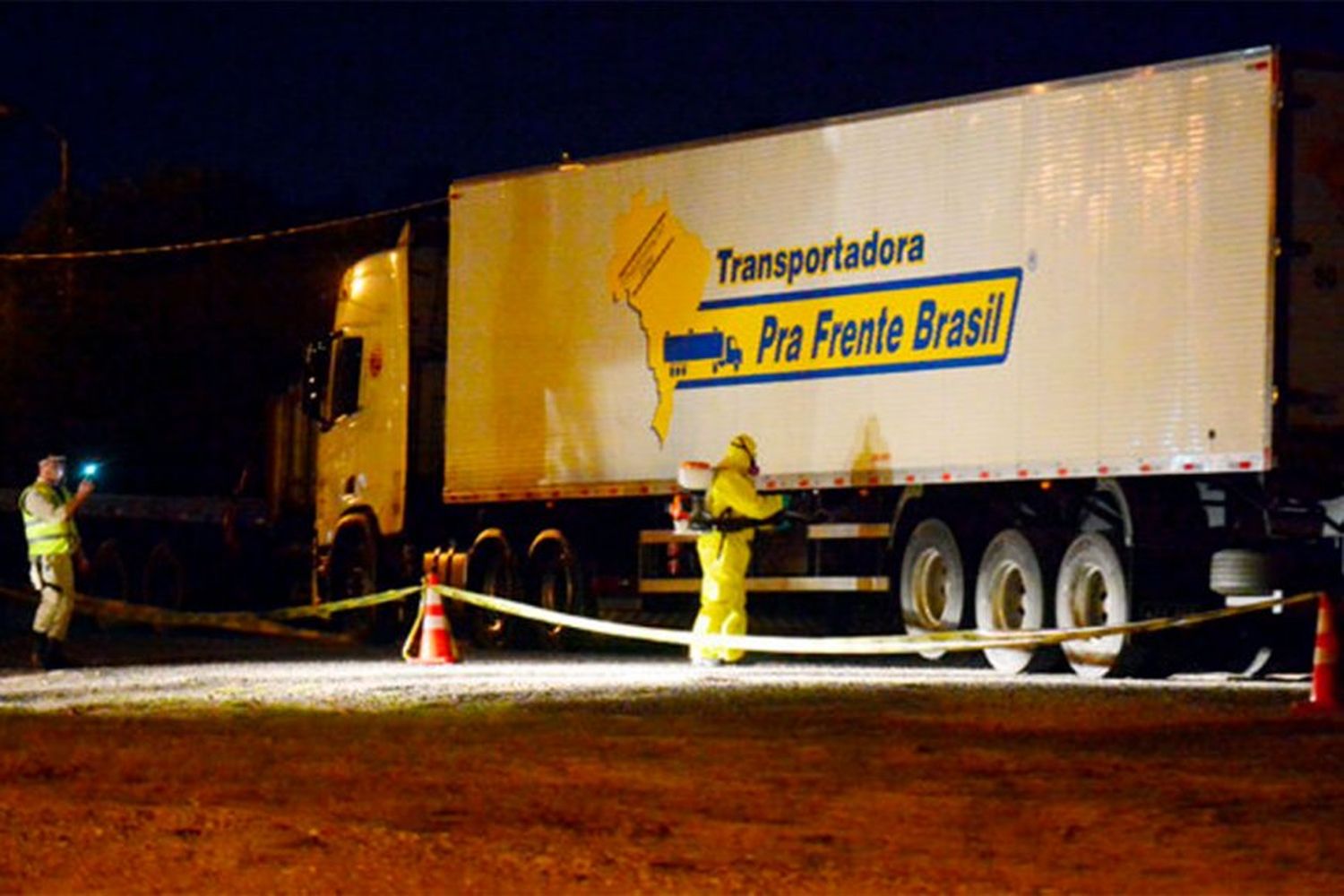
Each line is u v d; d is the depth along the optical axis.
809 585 23.48
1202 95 19.91
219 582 33.38
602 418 25.31
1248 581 19.58
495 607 22.47
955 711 15.80
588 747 13.54
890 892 8.95
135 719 15.53
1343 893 8.94
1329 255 19.58
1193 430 19.84
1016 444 21.17
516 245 26.39
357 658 24.42
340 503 29.69
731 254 23.94
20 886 9.12
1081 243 20.73
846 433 22.69
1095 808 10.98
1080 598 20.94
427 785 11.92
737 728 14.68
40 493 22.28
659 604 26.06
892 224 22.38
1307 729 14.42
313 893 8.95
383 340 28.92
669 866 9.47
